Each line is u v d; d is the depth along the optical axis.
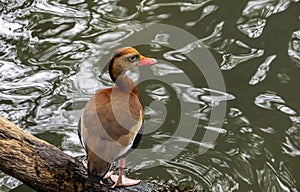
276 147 12.09
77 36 14.93
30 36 15.00
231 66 13.99
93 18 15.48
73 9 15.81
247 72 13.84
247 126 12.54
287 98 13.18
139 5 15.76
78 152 11.88
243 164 11.71
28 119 12.77
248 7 15.57
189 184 11.16
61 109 13.00
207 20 15.20
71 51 14.50
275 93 13.33
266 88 13.45
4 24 15.38
